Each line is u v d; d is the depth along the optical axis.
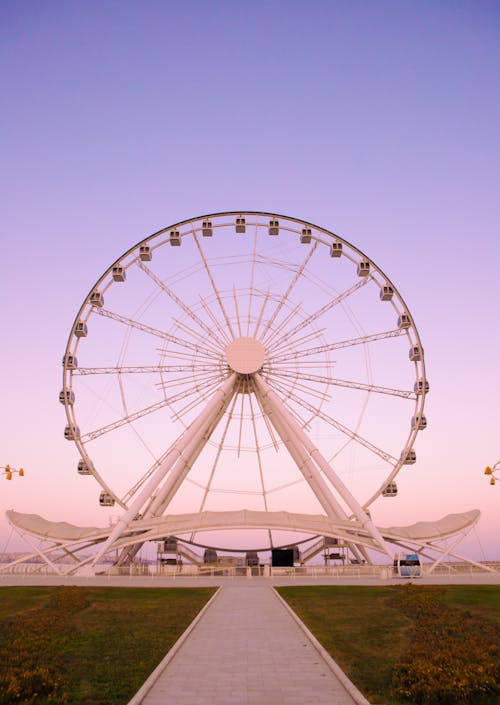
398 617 26.64
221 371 62.62
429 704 14.34
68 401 58.91
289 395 62.09
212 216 63.56
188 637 21.62
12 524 60.31
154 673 16.31
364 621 25.38
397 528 63.69
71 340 60.12
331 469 57.47
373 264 62.34
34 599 33.31
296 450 61.16
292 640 21.08
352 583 46.72
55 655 18.80
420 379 61.22
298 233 63.88
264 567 55.78
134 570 58.44
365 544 57.53
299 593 36.84
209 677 16.30
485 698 14.87
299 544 69.75
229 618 25.98
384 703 14.40
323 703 14.17
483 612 27.84
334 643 20.52
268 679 16.11
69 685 15.63
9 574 58.56
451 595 34.66
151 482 56.03
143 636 21.83
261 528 55.81
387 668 17.20
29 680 15.34
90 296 60.25
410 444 60.62
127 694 14.91
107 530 58.94
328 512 59.44
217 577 54.38
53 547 61.06
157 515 59.75
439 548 61.78
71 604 29.64
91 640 21.20
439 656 17.92
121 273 60.84
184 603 31.52
